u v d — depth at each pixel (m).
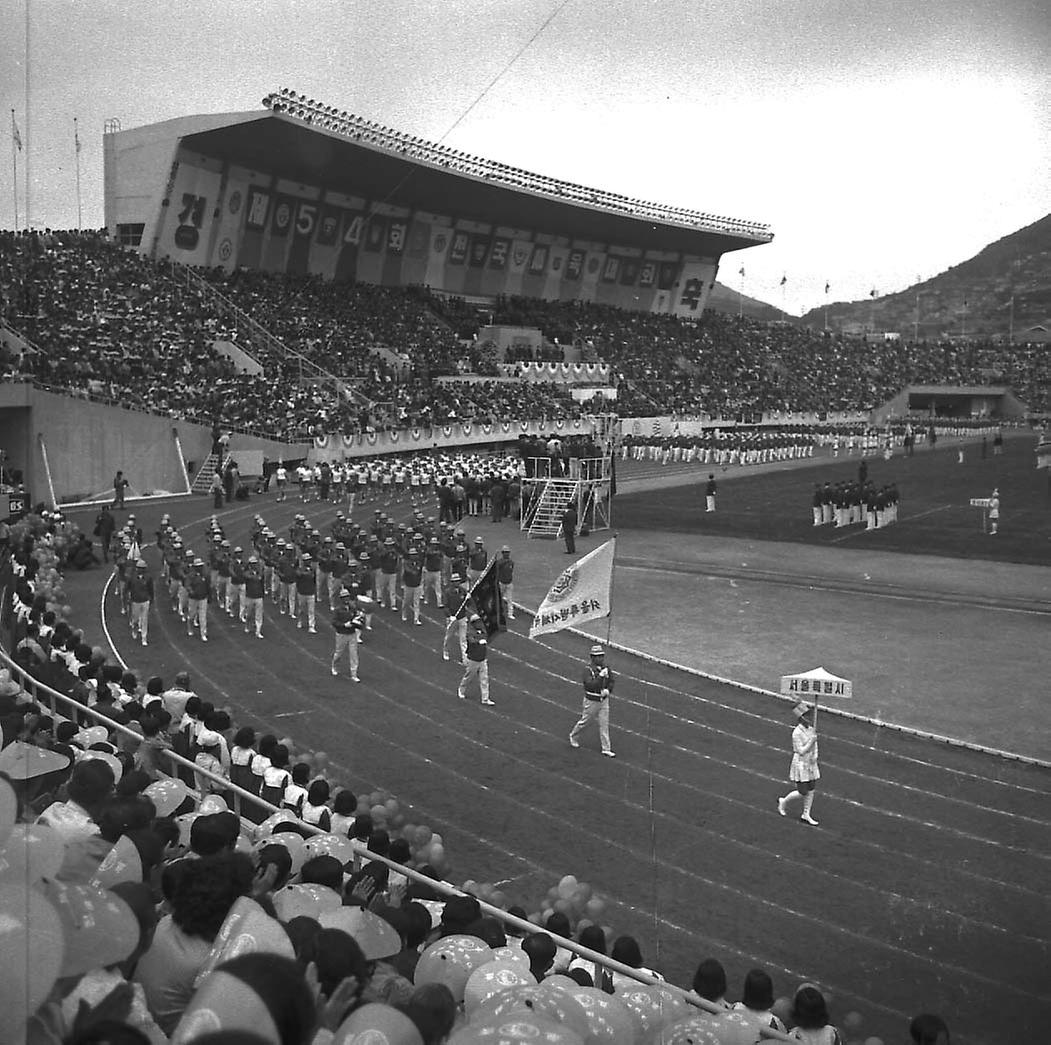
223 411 57.00
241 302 69.00
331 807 11.52
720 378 103.06
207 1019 3.52
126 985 4.54
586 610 16.86
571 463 44.09
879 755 17.00
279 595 30.41
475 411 72.19
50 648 17.41
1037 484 57.84
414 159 70.31
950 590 30.52
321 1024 4.69
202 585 25.50
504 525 45.84
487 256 92.44
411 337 78.81
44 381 49.19
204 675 22.23
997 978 10.27
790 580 32.59
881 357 120.69
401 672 22.72
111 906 4.83
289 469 59.03
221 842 7.16
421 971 6.39
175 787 9.37
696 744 17.66
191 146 66.62
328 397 65.12
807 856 13.20
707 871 12.80
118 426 51.34
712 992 8.09
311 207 76.50
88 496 50.19
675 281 111.50
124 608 27.94
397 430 64.81
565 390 84.00
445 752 17.31
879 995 10.02
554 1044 4.38
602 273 103.88
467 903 7.48
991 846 13.45
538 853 13.34
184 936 5.07
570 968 7.39
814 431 91.31
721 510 49.69
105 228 69.06
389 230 83.12
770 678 21.61
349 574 28.20
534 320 93.88
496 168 77.94
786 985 10.19
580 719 17.78
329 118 65.12
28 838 5.09
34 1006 4.14
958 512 47.06
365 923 6.07
